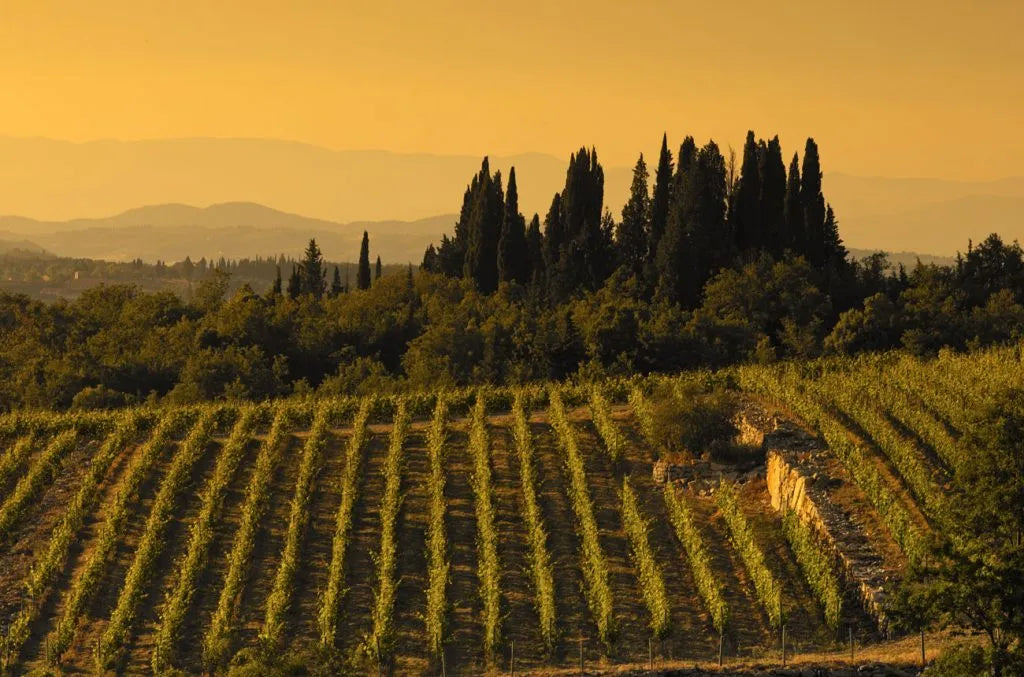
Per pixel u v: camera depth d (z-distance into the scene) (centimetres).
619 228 17562
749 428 7819
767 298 13625
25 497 7406
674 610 6038
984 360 8912
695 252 14800
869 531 6331
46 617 6278
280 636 6003
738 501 7056
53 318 16088
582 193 17462
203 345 14250
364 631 6044
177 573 6606
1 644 5891
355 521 7181
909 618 4272
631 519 6769
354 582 6500
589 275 15775
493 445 8225
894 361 9912
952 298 12888
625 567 6500
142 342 14412
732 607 6019
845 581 6041
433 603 5962
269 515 7306
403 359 13725
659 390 8725
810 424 7769
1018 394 4525
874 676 4966
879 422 7375
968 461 4425
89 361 13312
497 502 7319
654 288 14850
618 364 11500
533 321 13375
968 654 4091
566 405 9050
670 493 7094
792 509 6769
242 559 6612
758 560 6109
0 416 9031
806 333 12419
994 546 4425
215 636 5891
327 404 9050
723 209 16312
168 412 8838
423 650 5831
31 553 6912
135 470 7719
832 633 5700
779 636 5734
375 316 15638
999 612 4044
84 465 8031
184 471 7750
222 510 7381
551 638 5744
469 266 17812
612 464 7806
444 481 7438
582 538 6831
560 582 6369
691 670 5228
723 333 12694
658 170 16812
